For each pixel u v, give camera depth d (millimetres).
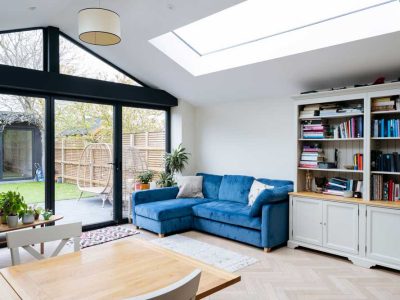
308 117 4055
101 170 5020
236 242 4254
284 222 4086
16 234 1776
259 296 2732
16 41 4133
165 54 4367
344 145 4059
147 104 5555
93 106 4906
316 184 4152
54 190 4441
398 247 3168
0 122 4023
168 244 4137
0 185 4051
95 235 4535
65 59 4547
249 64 4133
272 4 3486
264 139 4977
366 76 3768
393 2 2949
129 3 3344
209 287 1369
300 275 3168
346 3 3148
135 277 1448
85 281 1396
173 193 5301
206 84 4988
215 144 5719
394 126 3369
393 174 3625
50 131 4387
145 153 5625
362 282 3010
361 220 3426
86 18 2574
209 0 3105
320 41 3455
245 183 4852
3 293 1282
